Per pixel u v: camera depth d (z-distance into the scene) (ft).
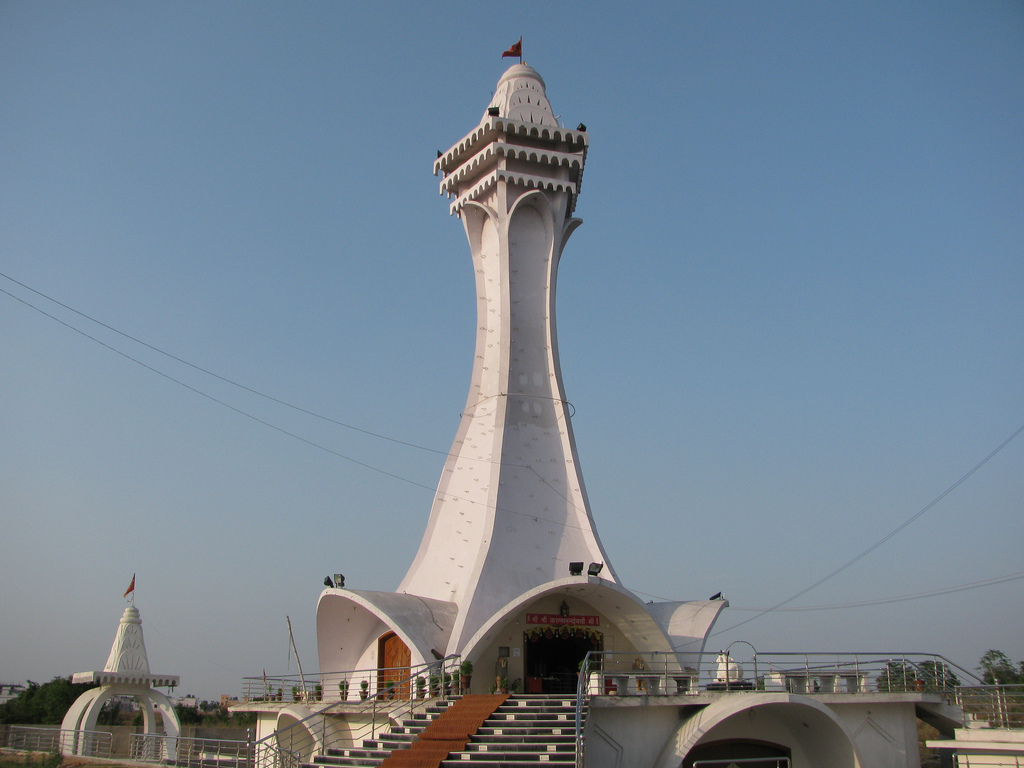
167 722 194.29
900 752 108.17
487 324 162.91
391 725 108.37
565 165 164.25
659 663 135.44
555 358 159.43
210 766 136.98
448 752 90.58
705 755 103.81
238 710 149.69
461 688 114.21
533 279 163.53
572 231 172.35
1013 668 179.01
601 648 138.41
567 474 152.15
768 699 96.53
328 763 98.43
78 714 187.32
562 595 138.21
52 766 145.48
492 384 157.17
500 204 160.76
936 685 117.70
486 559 136.26
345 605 138.41
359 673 146.41
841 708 106.01
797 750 108.37
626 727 97.71
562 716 96.99
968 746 101.04
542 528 145.59
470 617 128.16
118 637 197.57
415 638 124.16
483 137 164.14
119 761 149.07
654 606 151.74
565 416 155.74
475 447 153.79
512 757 87.86
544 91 174.91
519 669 132.46
